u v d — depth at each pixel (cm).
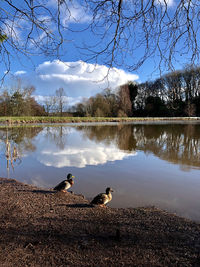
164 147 1246
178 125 3009
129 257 282
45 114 4597
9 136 1794
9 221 377
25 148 1209
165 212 439
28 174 713
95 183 623
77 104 5031
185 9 272
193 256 286
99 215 418
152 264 270
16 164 840
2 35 298
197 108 4456
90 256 283
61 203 474
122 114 4741
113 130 2339
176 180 651
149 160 913
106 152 1088
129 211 441
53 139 1611
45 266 262
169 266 266
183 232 353
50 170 758
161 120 4484
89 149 1177
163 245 312
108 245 309
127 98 5084
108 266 265
